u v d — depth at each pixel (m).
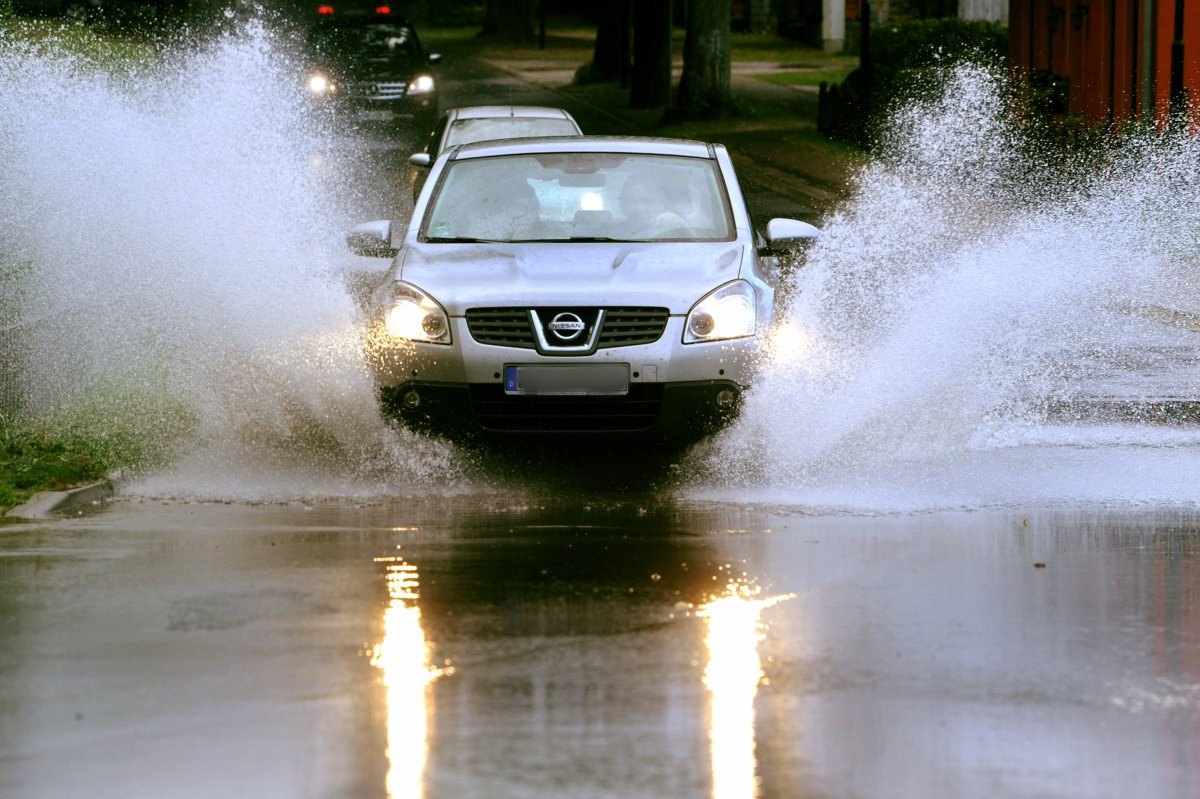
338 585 24.52
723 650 21.08
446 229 37.16
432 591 24.14
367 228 37.31
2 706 18.91
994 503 30.91
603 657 20.75
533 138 39.97
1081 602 23.59
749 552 26.81
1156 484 32.53
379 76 108.00
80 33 74.81
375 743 17.64
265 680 19.83
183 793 16.27
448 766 16.92
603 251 35.28
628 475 33.72
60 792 16.31
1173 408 40.41
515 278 33.69
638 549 27.03
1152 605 23.41
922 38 117.62
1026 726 18.22
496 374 32.75
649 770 16.81
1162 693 19.39
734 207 37.47
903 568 25.69
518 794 16.19
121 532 28.47
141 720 18.41
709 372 33.03
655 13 143.75
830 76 161.38
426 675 20.00
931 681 19.83
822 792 16.28
